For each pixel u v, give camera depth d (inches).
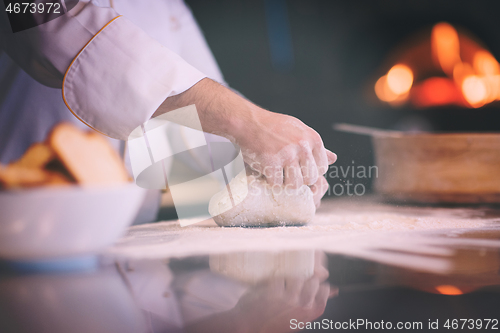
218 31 102.2
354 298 13.1
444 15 98.7
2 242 15.3
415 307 12.1
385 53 101.6
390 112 97.3
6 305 12.7
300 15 102.3
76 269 17.2
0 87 38.4
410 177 37.2
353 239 22.4
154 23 46.6
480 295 13.2
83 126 38.0
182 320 11.4
